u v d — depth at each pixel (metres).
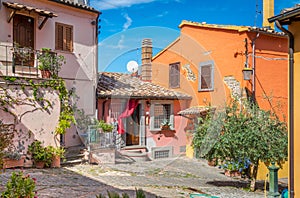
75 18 11.98
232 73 11.56
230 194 7.52
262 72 11.55
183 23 13.26
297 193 5.61
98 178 7.43
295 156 5.68
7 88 8.89
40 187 6.72
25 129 9.14
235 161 8.32
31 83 9.34
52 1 11.17
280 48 12.09
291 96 5.77
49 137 9.64
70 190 6.50
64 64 11.47
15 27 10.52
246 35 11.26
